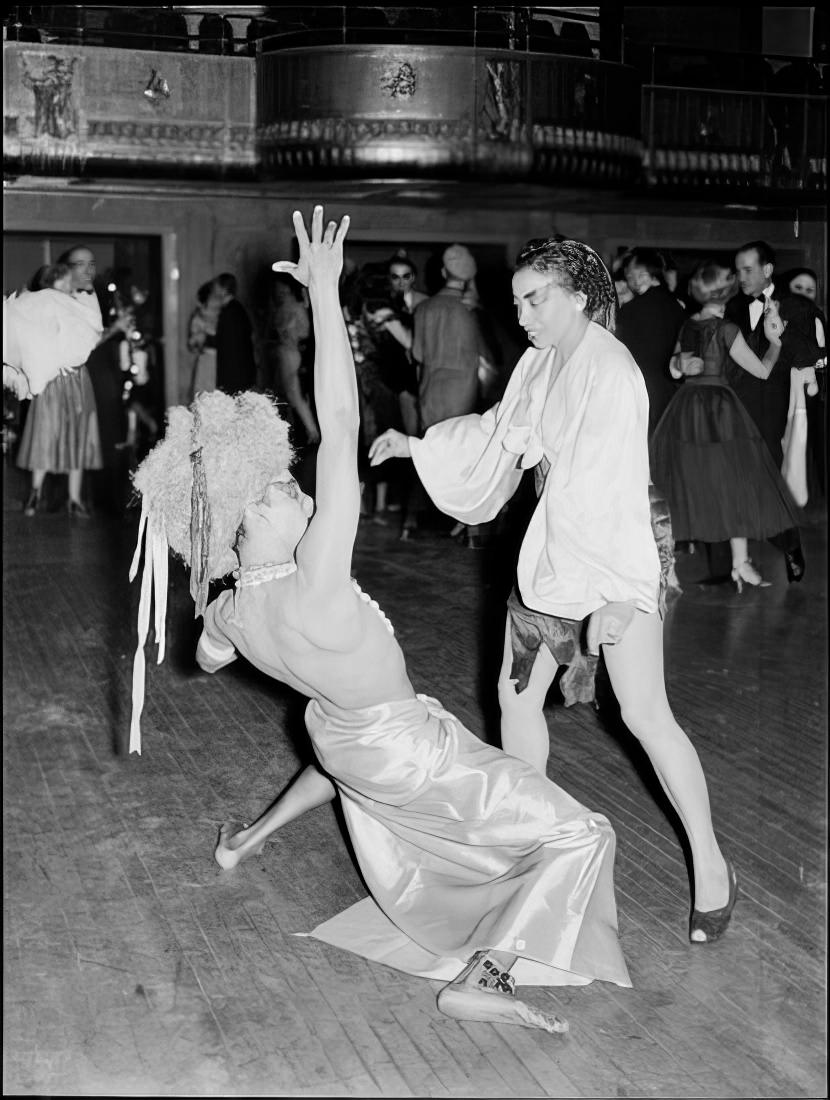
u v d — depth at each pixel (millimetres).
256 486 2867
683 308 6789
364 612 2855
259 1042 2688
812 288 5789
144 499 2998
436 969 2947
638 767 4250
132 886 3404
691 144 6809
